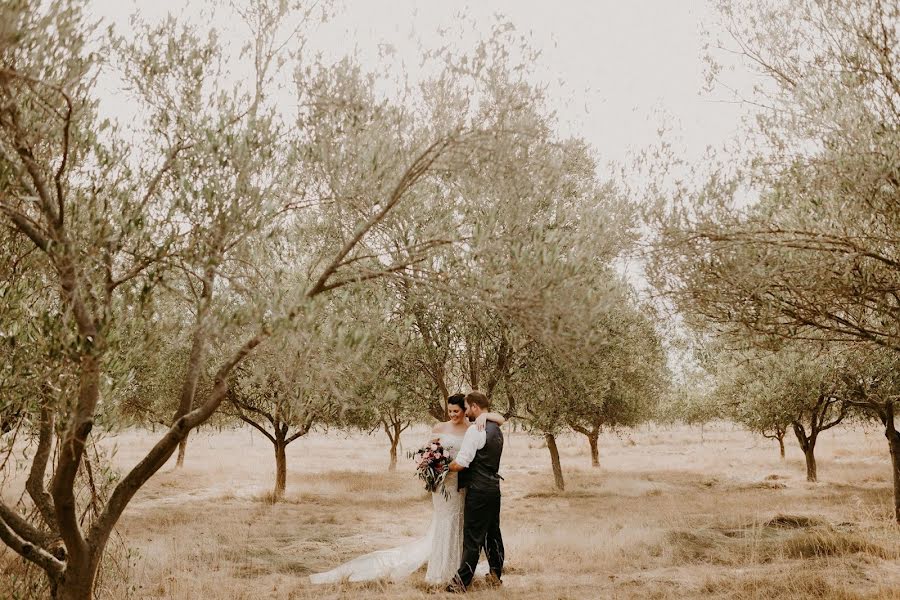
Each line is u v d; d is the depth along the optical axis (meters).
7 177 3.31
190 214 3.74
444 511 6.86
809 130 5.65
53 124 3.71
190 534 11.02
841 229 5.03
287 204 4.37
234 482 21.86
